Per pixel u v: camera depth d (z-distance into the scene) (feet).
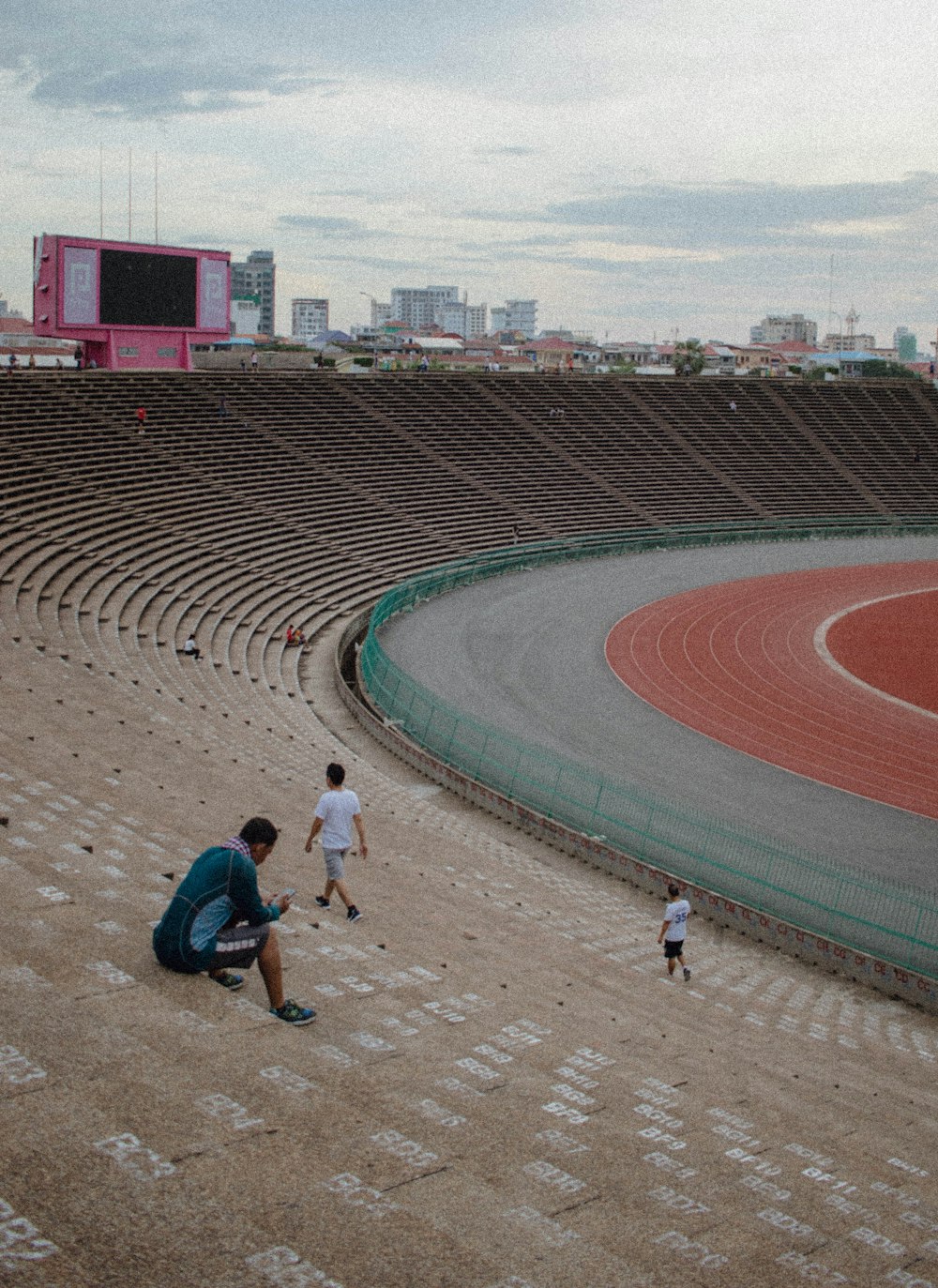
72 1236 17.62
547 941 58.65
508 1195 22.79
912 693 145.48
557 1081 32.04
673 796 106.22
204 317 231.09
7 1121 20.74
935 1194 30.48
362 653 139.74
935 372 554.46
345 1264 18.38
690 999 54.70
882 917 83.20
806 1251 23.45
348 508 210.18
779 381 327.67
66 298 214.69
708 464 285.43
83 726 77.00
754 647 166.71
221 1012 27.84
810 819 102.58
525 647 160.15
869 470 300.61
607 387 302.25
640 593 201.46
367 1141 23.06
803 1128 34.65
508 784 104.06
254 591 160.56
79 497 162.40
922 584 218.79
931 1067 53.42
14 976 27.61
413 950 47.09
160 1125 21.66
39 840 44.42
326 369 305.94
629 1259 21.06
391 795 93.09
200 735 86.38
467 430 261.44
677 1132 30.19
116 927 32.94
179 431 204.95
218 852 29.91
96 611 125.39
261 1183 20.33
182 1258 17.52
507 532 228.43
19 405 185.16
